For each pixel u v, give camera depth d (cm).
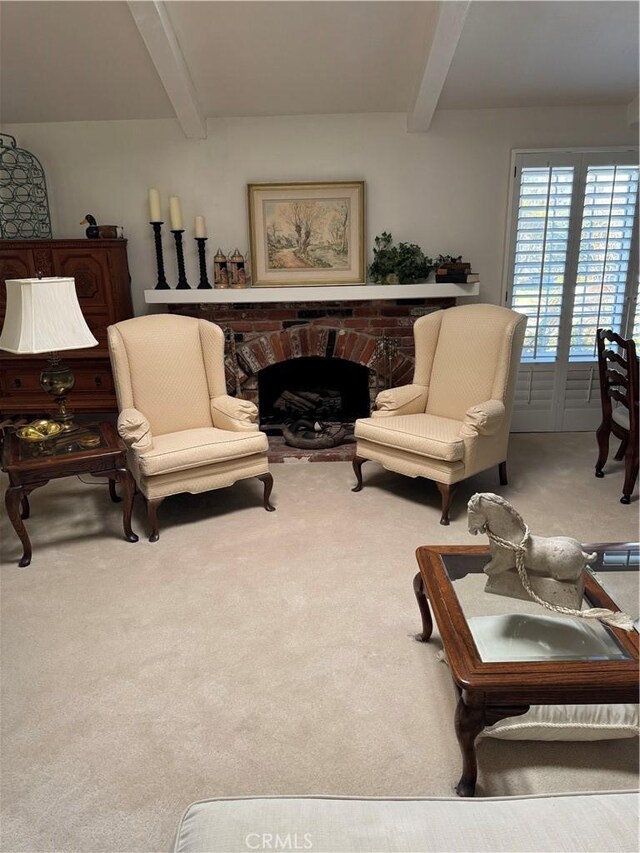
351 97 392
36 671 204
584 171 416
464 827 89
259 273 427
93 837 146
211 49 342
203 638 220
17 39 327
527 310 439
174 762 167
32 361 397
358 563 272
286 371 476
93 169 418
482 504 162
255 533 304
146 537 301
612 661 149
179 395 338
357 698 190
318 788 158
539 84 382
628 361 320
